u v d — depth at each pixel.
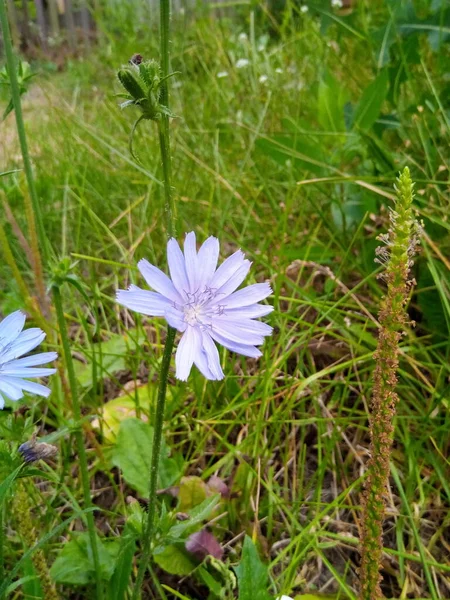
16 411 0.18
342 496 0.15
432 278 0.20
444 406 0.18
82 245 0.26
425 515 0.17
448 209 0.20
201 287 0.11
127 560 0.13
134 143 0.31
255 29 0.50
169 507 0.16
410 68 0.28
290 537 0.16
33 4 0.79
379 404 0.10
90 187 0.28
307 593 0.15
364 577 0.11
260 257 0.21
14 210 0.26
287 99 0.33
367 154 0.23
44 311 0.19
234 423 0.18
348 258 0.22
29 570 0.12
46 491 0.18
